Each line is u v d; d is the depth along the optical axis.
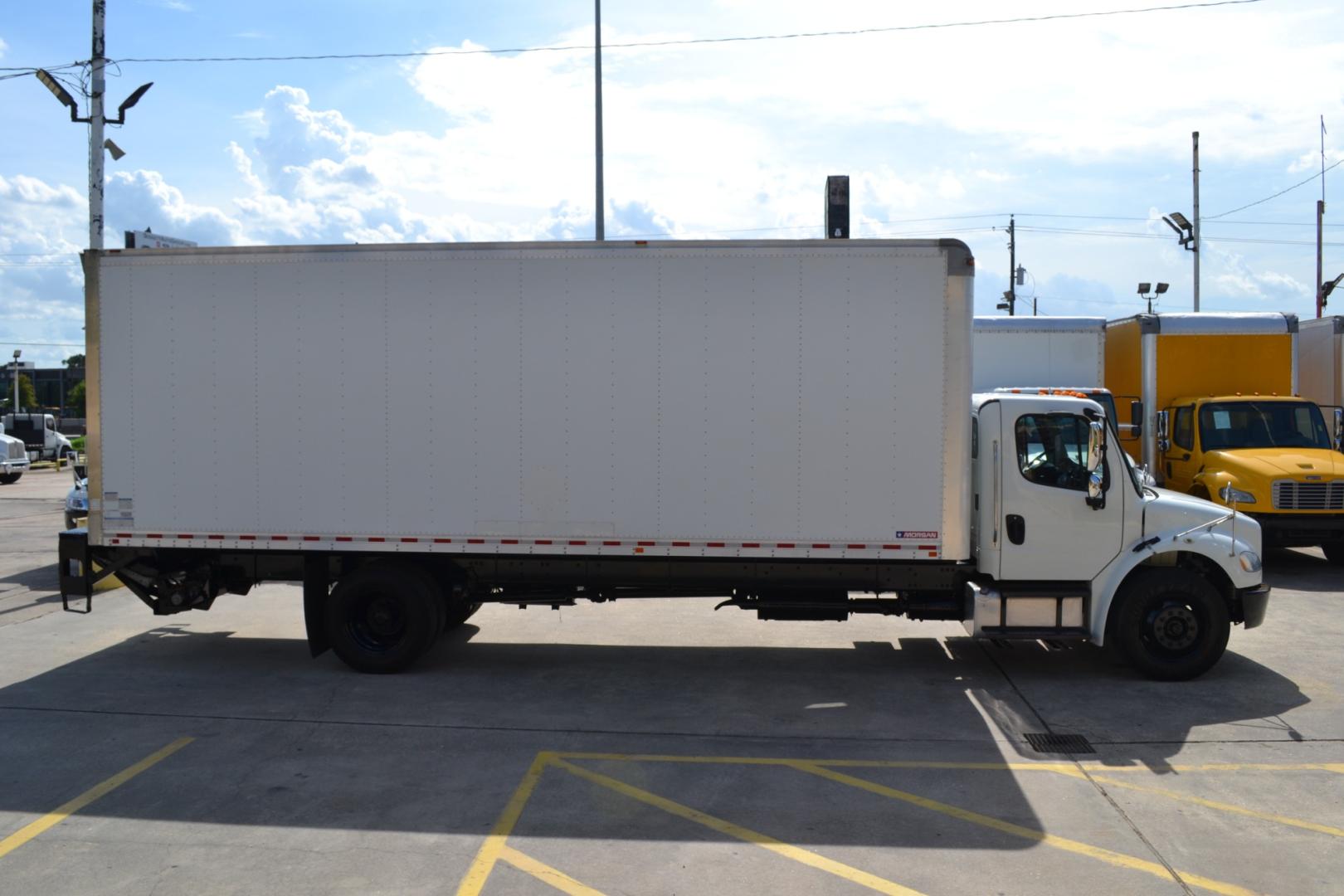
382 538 8.09
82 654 9.05
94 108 16.34
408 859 4.85
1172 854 4.93
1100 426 7.70
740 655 8.99
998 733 6.82
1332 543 12.77
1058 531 7.87
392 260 8.01
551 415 7.91
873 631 9.97
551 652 9.12
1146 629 7.96
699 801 5.61
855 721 7.09
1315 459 13.01
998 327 15.24
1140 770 6.10
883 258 7.66
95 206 16.45
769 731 6.88
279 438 8.15
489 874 4.70
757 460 7.79
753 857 4.89
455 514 8.02
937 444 7.70
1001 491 7.86
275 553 8.52
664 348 7.81
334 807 5.50
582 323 7.86
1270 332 14.38
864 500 7.75
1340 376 15.64
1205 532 7.92
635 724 7.02
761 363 7.75
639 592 8.34
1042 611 7.88
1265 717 7.11
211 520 8.25
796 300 7.71
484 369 7.95
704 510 7.83
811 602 8.16
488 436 7.97
